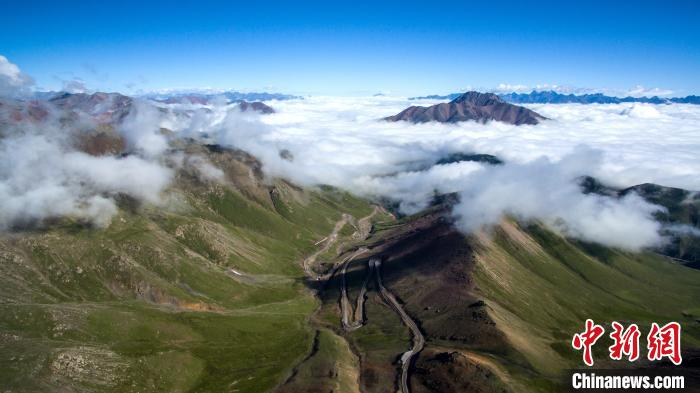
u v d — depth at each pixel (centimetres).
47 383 18800
